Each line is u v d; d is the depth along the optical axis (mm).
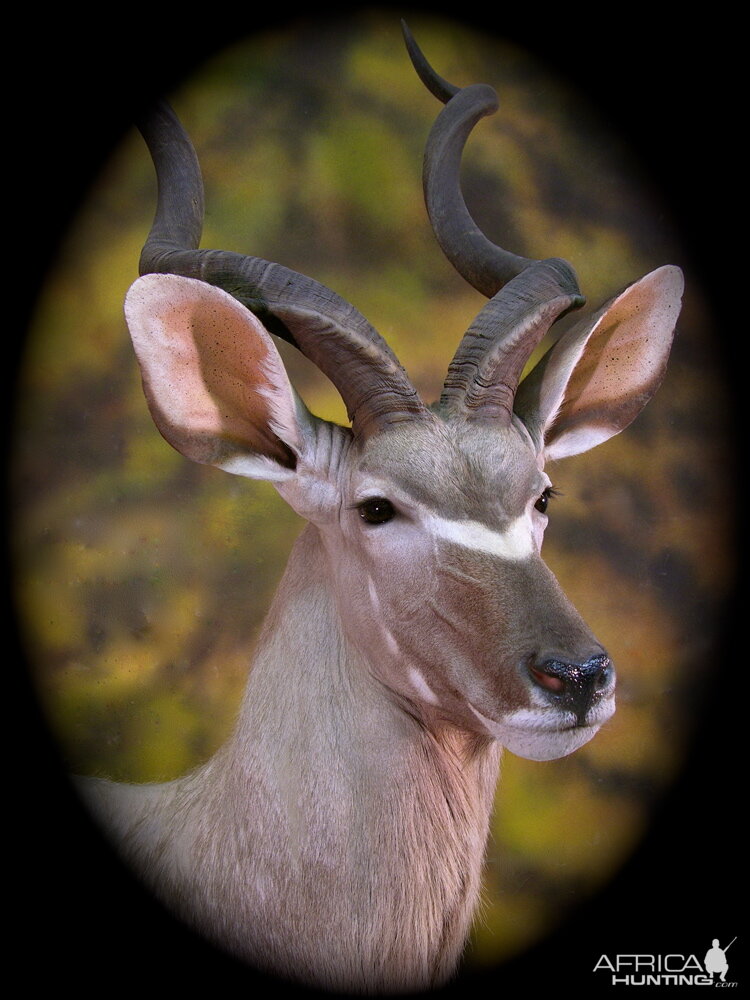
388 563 3184
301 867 3275
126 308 3076
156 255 3455
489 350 3285
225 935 3434
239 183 6875
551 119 6973
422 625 3137
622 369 3820
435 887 3324
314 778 3307
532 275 3467
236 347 3246
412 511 3148
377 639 3266
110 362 6723
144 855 3877
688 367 6879
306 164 6941
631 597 6746
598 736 6562
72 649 6504
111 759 6387
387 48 6945
